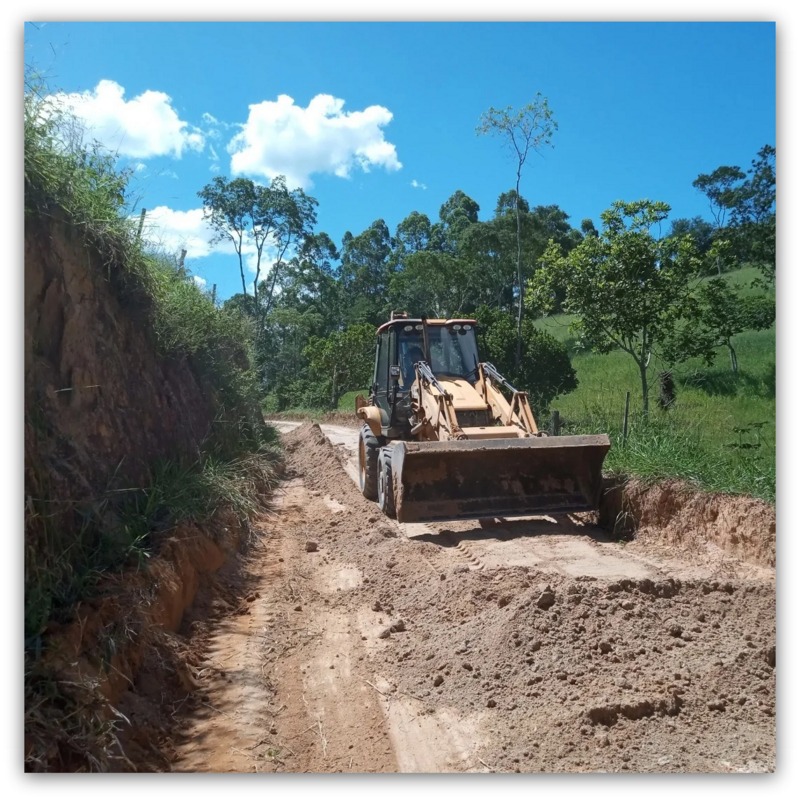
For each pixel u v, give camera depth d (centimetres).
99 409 607
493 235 4116
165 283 845
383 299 6284
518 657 500
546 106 1781
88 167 646
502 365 1966
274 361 4850
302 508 1119
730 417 1317
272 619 638
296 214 5447
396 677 523
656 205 1228
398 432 1116
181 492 707
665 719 431
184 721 454
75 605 434
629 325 1230
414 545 805
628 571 670
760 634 512
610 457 966
